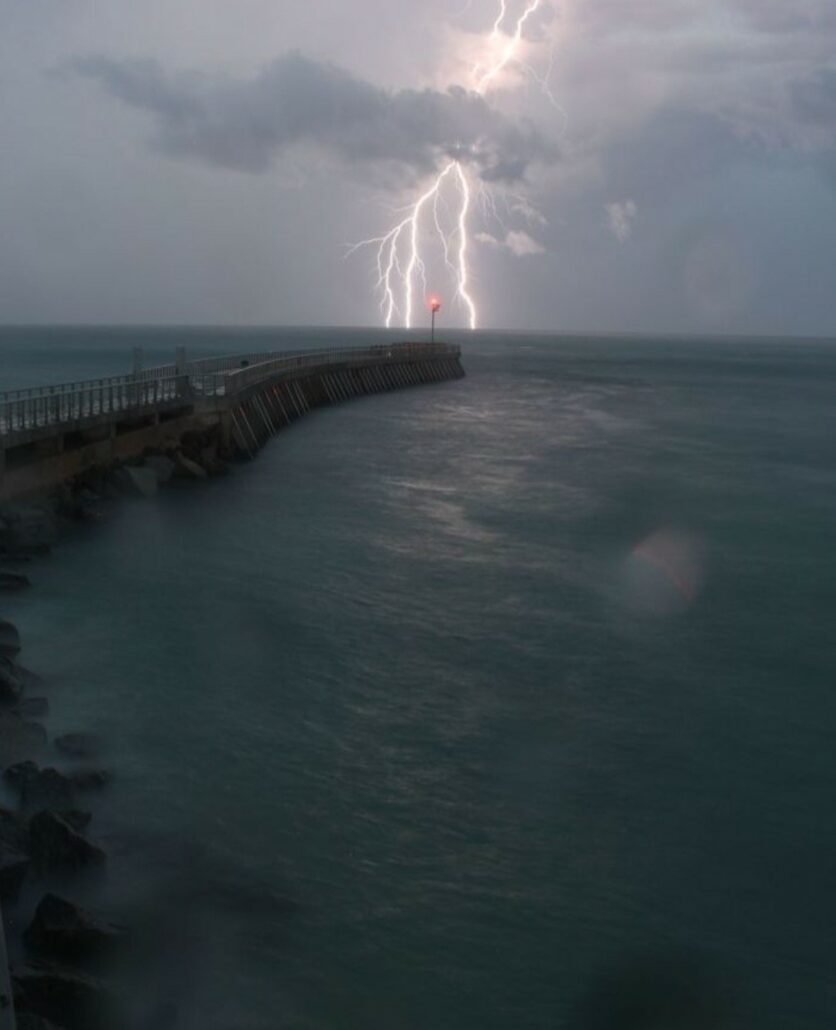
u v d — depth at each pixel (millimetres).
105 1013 11086
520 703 21062
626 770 18203
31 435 32969
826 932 13859
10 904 12852
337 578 29953
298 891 14125
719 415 89250
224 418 49938
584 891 14539
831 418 88562
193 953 12727
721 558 34125
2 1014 7531
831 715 20922
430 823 16125
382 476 48594
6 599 26500
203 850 14891
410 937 13336
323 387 83438
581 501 43906
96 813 15719
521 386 119188
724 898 14523
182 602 26922
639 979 12797
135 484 39562
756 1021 12250
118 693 20578
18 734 17156
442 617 26578
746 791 17594
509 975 12766
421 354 114938
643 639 25406
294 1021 11773
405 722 19844
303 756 18203
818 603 29000
